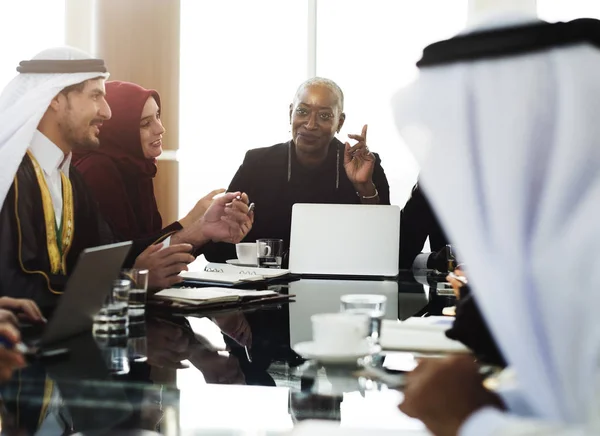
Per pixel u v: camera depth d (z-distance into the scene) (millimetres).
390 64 4770
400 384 1047
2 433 854
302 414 916
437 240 3053
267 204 3639
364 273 2545
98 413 924
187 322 1606
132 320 1618
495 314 773
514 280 747
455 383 1037
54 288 1984
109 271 1403
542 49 764
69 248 2299
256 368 1155
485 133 778
